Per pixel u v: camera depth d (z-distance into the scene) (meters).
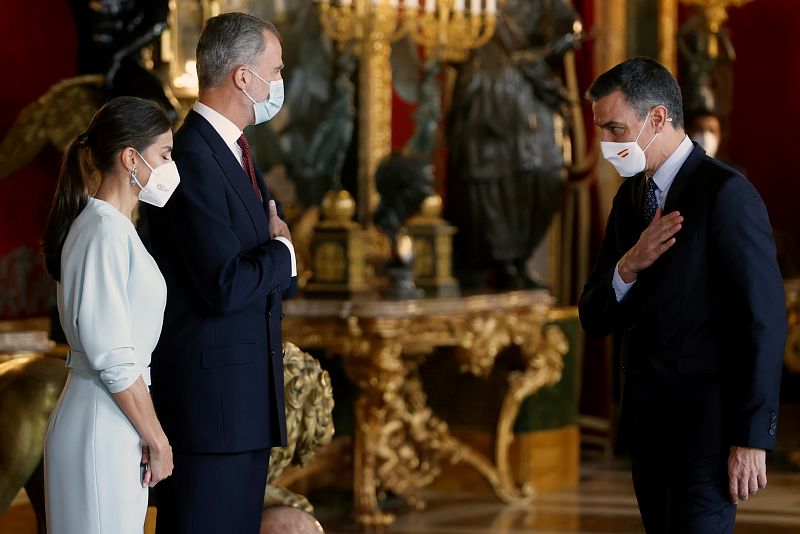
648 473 4.94
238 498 4.96
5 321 8.95
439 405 10.88
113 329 4.41
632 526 9.55
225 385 4.89
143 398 4.48
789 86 14.21
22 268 9.09
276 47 5.05
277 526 5.75
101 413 4.48
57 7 9.32
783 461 12.41
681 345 4.75
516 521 9.75
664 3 12.77
